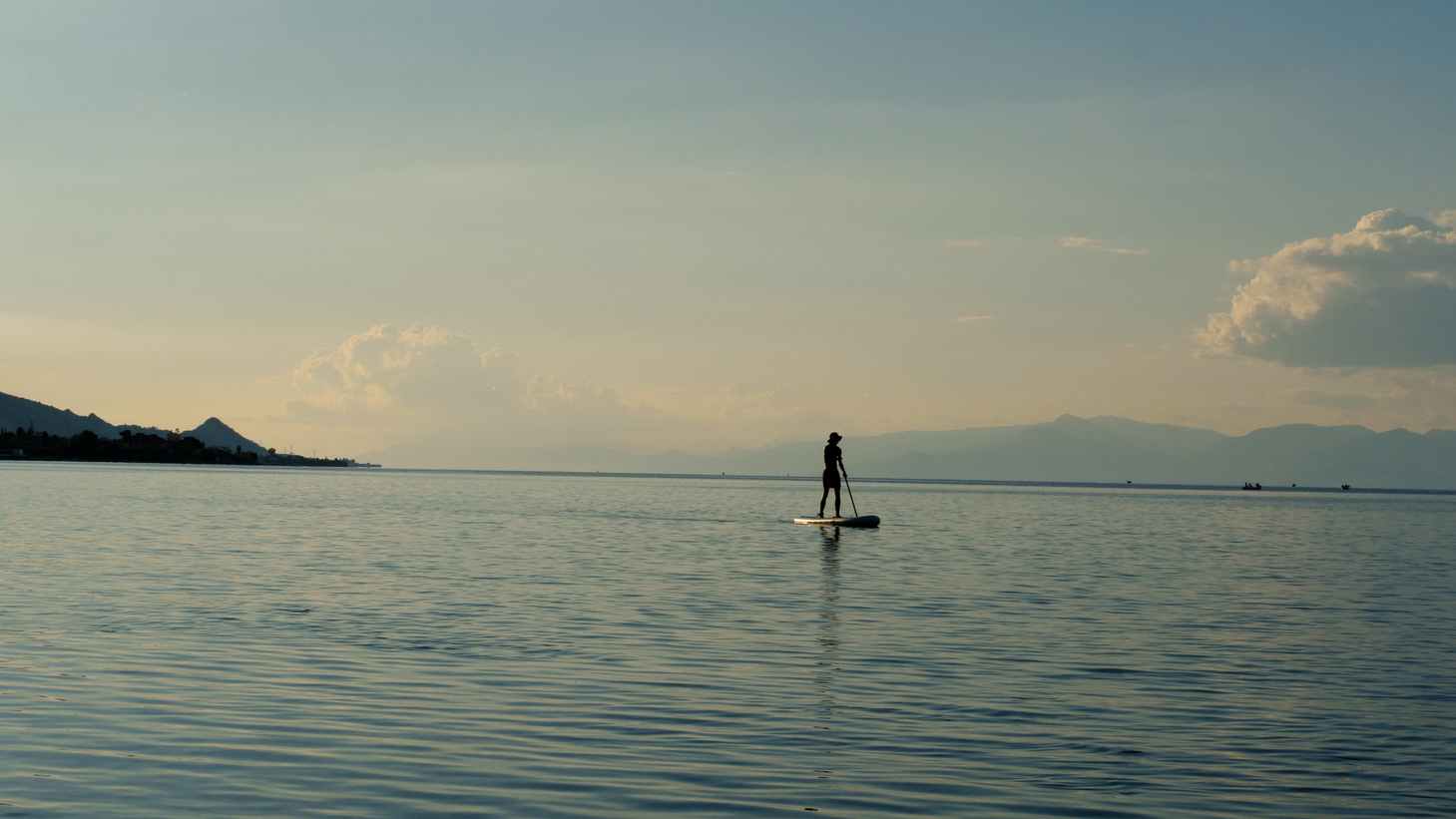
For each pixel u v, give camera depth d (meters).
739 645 19.39
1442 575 35.47
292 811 10.41
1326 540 55.78
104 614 22.14
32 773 11.44
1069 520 73.56
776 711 14.54
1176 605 26.23
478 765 11.93
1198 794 11.30
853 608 24.59
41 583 27.25
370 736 13.03
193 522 53.66
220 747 12.49
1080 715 14.56
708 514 72.19
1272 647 20.05
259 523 54.12
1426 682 16.95
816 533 51.75
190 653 17.89
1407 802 11.12
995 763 12.29
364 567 32.38
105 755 12.12
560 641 19.52
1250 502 147.38
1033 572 33.97
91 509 64.75
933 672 17.25
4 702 14.45
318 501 86.12
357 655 17.92
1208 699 15.62
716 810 10.59
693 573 31.91
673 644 19.38
